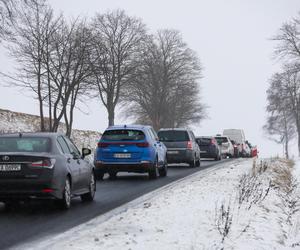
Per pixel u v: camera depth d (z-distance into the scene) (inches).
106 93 2346.2
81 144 1866.4
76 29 1680.6
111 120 2315.5
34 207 508.7
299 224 456.8
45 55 1569.9
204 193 573.3
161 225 386.0
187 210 453.7
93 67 1683.1
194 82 3011.8
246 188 587.8
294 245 369.7
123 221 402.6
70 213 469.4
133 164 815.7
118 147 823.1
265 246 346.9
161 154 879.1
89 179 559.5
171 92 2972.4
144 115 2979.8
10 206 514.9
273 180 734.5
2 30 1068.5
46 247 316.5
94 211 482.9
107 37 2326.5
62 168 476.1
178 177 869.8
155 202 508.1
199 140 1446.9
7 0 1048.8
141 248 309.4
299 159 1631.4
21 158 457.7
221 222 400.2
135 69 2369.6
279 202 554.3
